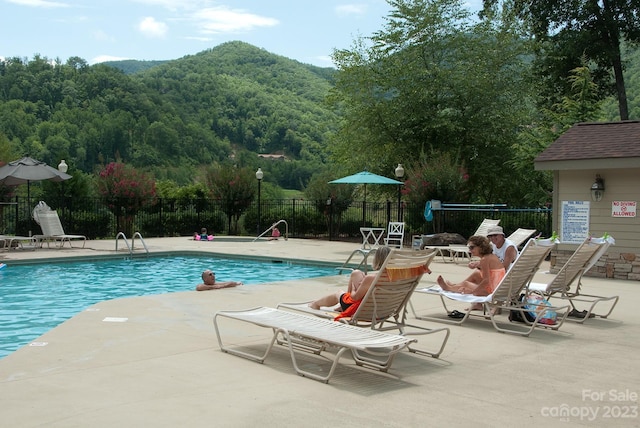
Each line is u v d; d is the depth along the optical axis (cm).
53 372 516
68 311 988
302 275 1471
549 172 2877
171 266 1639
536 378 530
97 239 2345
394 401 456
